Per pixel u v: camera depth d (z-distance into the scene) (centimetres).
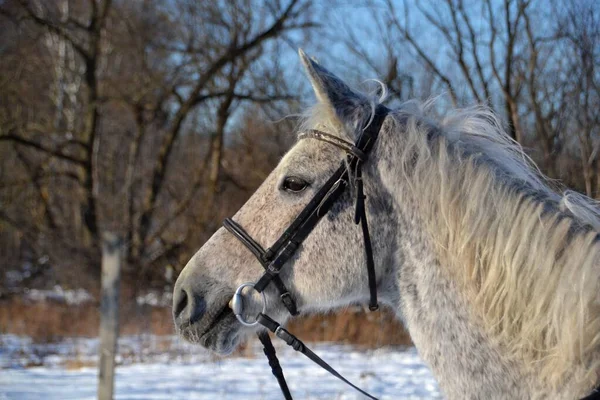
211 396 797
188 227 2006
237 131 2133
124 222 2106
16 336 1329
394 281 265
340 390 822
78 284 1797
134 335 1286
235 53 2053
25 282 2003
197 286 279
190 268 283
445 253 252
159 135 2684
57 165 2445
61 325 1420
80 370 992
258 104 2050
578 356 228
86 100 2169
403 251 261
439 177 253
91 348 1216
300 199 269
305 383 877
